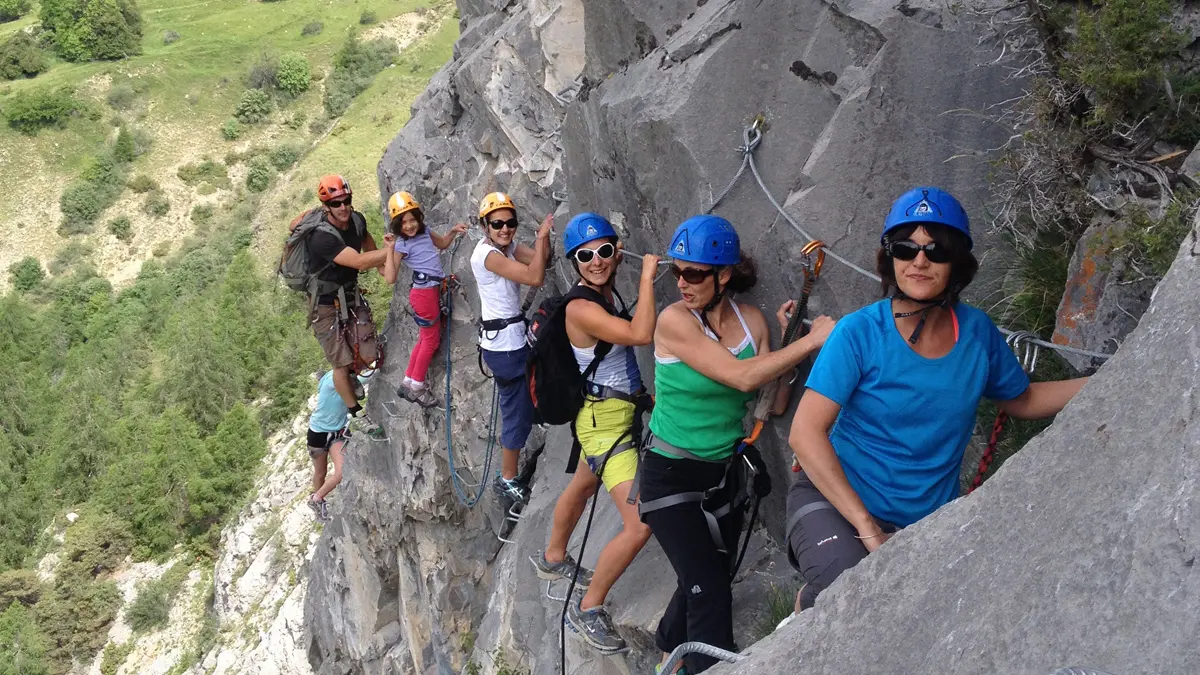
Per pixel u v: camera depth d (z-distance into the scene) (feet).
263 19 347.36
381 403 33.35
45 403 177.58
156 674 104.12
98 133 290.76
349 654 41.22
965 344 9.76
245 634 71.05
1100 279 12.00
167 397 153.38
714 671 9.30
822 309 14.93
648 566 18.60
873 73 14.48
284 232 238.48
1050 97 13.16
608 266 15.62
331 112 294.05
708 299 13.11
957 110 14.33
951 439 9.81
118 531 120.98
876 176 14.62
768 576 16.72
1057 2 13.20
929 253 9.30
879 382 9.72
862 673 7.64
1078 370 11.94
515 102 29.89
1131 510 6.43
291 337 136.56
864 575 8.25
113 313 234.99
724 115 15.75
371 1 343.26
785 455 15.66
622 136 17.53
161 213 272.92
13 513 137.28
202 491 116.26
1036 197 13.46
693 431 13.57
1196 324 6.82
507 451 24.56
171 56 314.96
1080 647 6.15
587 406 16.22
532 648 22.17
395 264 27.40
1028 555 6.95
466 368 28.60
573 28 29.45
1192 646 5.56
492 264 22.25
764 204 15.51
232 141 292.40
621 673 18.35
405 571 34.78
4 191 275.39
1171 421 6.57
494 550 31.07
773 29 15.44
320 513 41.96
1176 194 11.30
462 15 42.42
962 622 7.09
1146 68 11.59
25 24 392.06
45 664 110.63
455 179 33.22
